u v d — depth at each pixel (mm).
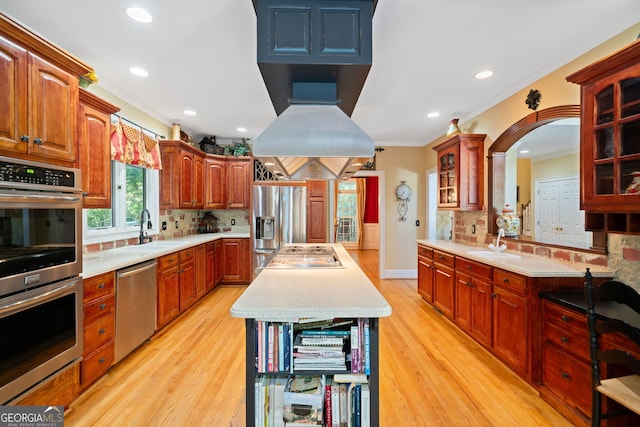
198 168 4688
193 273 3871
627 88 1653
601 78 1746
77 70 1938
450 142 3754
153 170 4023
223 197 5164
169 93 3264
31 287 1602
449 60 2508
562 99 2504
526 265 2332
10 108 1531
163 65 2621
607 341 1677
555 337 1986
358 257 7883
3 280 1459
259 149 1669
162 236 4219
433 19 1968
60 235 1788
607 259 2133
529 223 5375
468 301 2979
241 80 2932
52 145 1777
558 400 1944
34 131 1658
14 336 1523
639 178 1645
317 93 1887
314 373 1401
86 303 2066
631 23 1964
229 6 1849
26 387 1576
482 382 2273
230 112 3920
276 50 1618
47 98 1742
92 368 2125
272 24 1620
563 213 4719
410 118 4109
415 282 5293
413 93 3217
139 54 2434
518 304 2266
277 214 4863
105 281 2260
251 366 1392
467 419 1881
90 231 3004
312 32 1626
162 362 2535
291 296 1512
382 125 4469
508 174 3434
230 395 2094
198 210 5379
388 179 5535
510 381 2287
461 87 3064
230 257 4977
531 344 2150
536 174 5293
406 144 5531
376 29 2070
